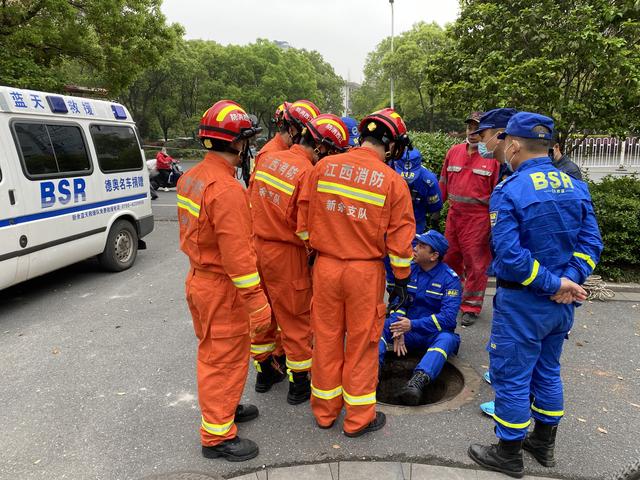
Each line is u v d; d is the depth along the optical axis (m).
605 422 3.20
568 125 6.25
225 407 2.78
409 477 2.67
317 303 2.99
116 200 6.71
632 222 5.81
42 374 3.94
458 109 7.39
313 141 3.23
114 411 3.40
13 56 10.35
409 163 4.75
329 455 2.86
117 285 6.28
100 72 12.81
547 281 2.38
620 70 5.68
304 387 3.45
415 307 4.05
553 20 6.04
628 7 5.68
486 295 5.64
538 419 2.74
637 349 4.26
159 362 4.13
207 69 35.78
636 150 18.56
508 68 6.02
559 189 2.46
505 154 2.67
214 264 2.67
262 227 3.25
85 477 2.74
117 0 11.58
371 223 2.80
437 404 3.42
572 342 4.41
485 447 2.81
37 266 5.39
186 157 34.66
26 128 5.30
